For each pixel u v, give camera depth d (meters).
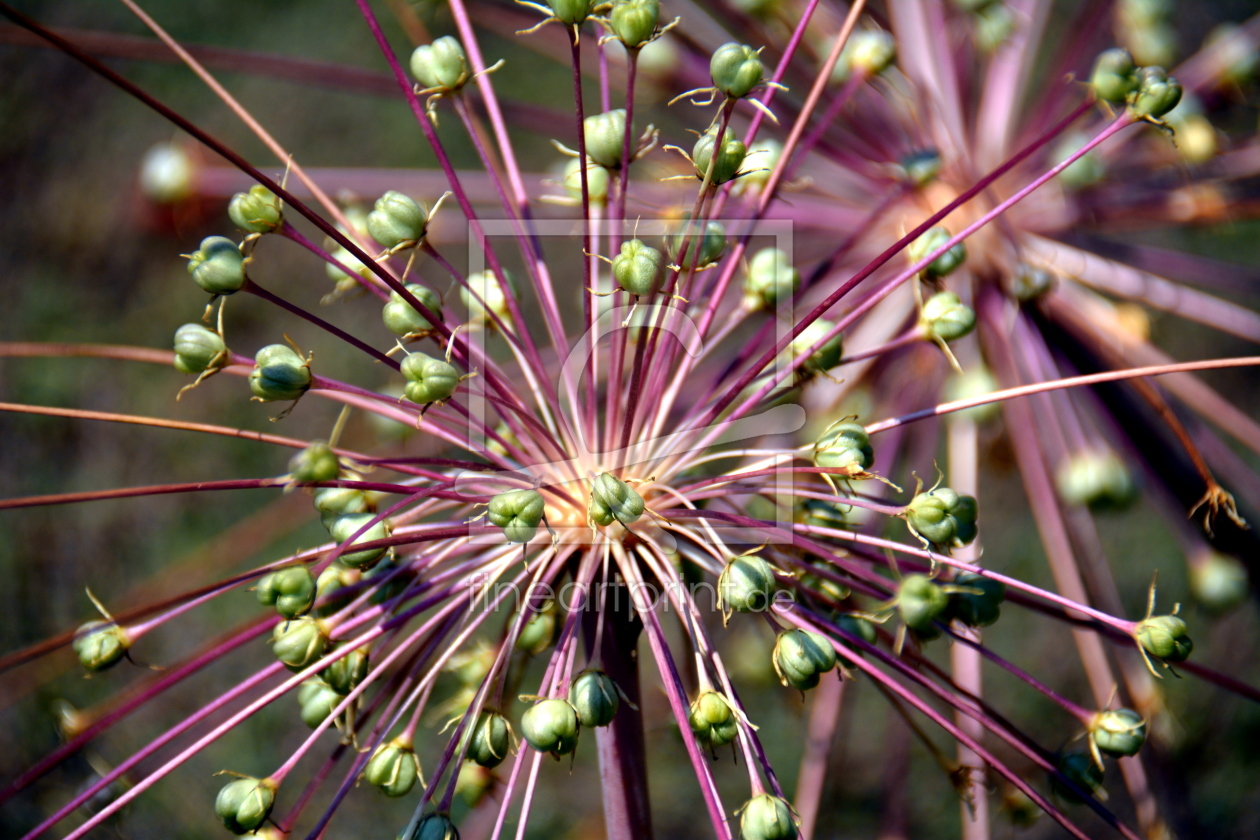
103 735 0.95
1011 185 0.66
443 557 0.55
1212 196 0.67
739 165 0.53
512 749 0.54
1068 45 0.68
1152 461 0.66
